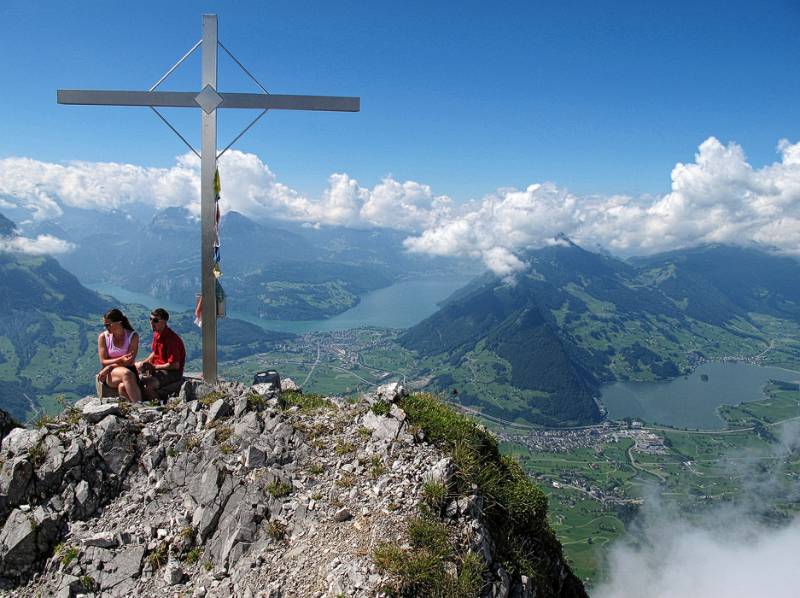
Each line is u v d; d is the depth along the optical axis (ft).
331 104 34.60
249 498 24.94
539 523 29.86
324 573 20.49
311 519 23.81
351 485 25.71
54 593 22.57
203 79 34.37
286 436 29.60
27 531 23.94
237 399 32.91
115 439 28.27
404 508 23.73
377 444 28.66
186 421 30.91
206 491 25.75
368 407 32.86
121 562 23.52
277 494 25.20
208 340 36.32
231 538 23.44
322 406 34.22
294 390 38.68
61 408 31.76
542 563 28.91
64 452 26.71
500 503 27.40
